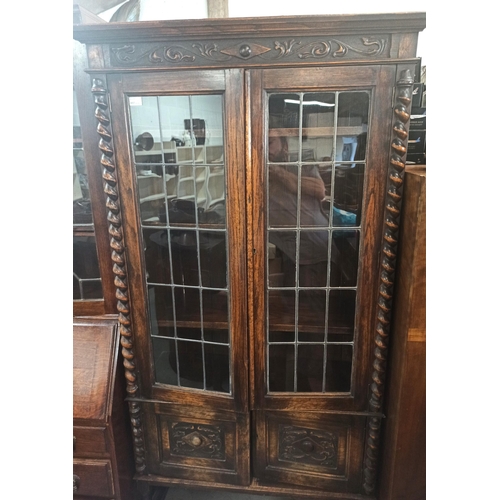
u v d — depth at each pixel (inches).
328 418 42.8
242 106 34.6
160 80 35.3
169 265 41.4
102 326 44.4
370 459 42.4
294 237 38.4
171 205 39.4
